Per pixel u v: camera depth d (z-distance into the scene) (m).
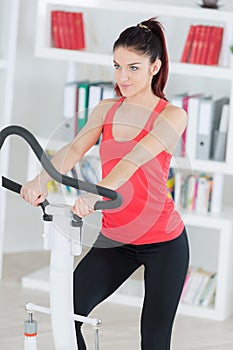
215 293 4.52
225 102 4.70
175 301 2.90
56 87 5.46
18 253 5.50
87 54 4.57
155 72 2.87
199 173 4.88
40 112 5.47
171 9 4.33
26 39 5.35
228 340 4.09
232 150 4.34
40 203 2.64
